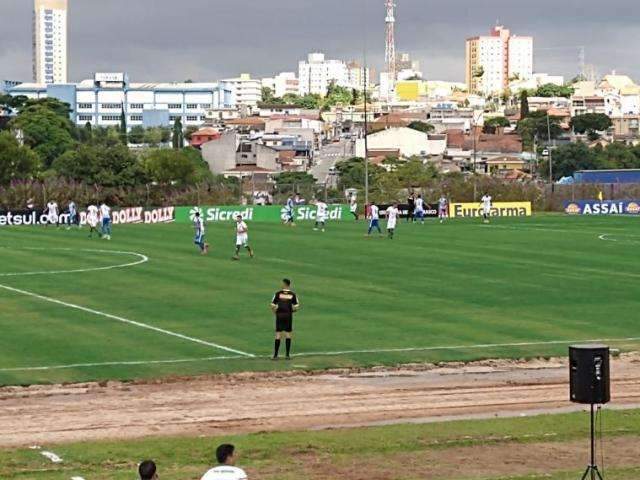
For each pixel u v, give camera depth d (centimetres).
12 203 13975
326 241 10456
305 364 4766
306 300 6544
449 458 3297
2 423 3750
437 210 14350
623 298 6681
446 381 4491
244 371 4628
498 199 15250
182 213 13775
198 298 6612
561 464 3250
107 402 4078
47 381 4394
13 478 3042
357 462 3247
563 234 11306
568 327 5697
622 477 3122
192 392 4256
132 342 5212
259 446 3394
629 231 11756
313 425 3753
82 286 7131
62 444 3444
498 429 3634
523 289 7044
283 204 14888
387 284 7262
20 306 6281
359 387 4369
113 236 11175
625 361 4941
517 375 4619
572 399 2767
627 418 3825
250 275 7725
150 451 3328
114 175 19462
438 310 6194
